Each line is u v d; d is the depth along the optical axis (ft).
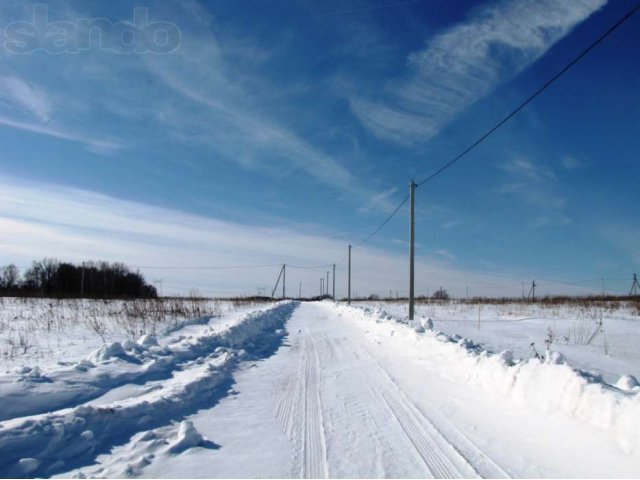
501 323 78.02
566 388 20.38
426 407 24.54
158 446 18.20
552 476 15.71
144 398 23.03
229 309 108.68
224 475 16.07
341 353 43.52
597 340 56.65
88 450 17.11
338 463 17.31
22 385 21.15
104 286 210.79
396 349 43.45
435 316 97.55
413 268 77.71
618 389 19.39
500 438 19.52
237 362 37.78
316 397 26.96
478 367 28.40
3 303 92.32
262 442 19.51
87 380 23.93
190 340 40.83
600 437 17.29
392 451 18.45
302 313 119.34
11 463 14.84
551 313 99.66
